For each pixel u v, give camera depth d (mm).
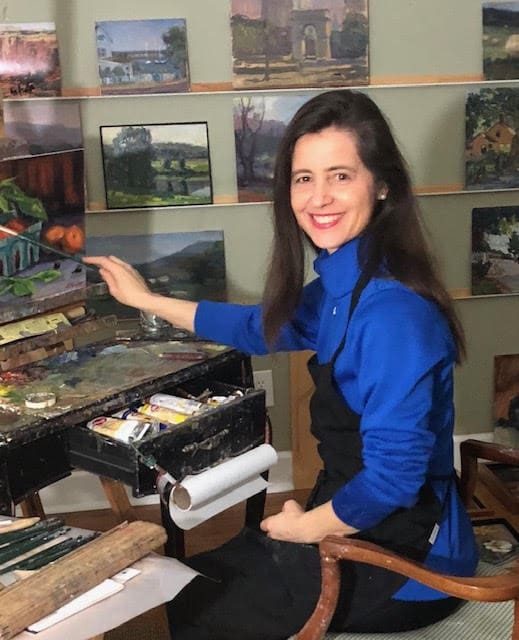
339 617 1307
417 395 1225
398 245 1311
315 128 1296
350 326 1307
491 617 1336
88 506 2342
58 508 2332
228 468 1485
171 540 1525
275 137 2104
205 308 1681
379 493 1224
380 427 1230
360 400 1335
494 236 2252
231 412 1518
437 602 1319
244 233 2170
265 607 1324
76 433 1420
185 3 2016
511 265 2279
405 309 1246
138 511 2328
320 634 1221
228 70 2064
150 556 1198
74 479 2318
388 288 1278
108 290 1750
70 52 2004
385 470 1221
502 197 2230
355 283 1335
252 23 2027
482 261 2271
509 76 2141
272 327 1525
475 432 2436
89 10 1991
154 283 2164
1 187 1430
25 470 1359
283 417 2346
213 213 2150
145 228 2133
